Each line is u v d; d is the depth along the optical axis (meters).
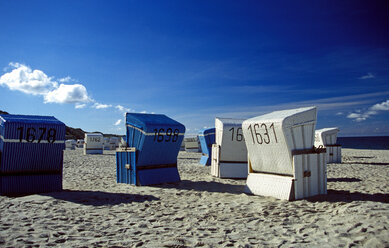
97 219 4.89
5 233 3.98
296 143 6.54
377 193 7.13
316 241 3.76
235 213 5.39
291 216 5.09
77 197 6.54
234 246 3.67
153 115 9.72
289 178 6.52
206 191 7.59
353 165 14.73
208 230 4.35
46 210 5.32
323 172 6.93
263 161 7.21
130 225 4.60
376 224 4.07
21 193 6.96
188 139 29.80
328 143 16.39
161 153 9.06
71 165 15.10
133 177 8.75
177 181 9.30
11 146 6.71
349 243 3.55
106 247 3.57
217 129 10.83
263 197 6.78
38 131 6.94
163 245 3.66
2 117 6.91
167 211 5.54
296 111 6.87
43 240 3.75
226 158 10.49
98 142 25.39
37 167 7.21
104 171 12.46
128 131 9.17
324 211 5.39
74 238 3.88
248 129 7.34
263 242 3.78
